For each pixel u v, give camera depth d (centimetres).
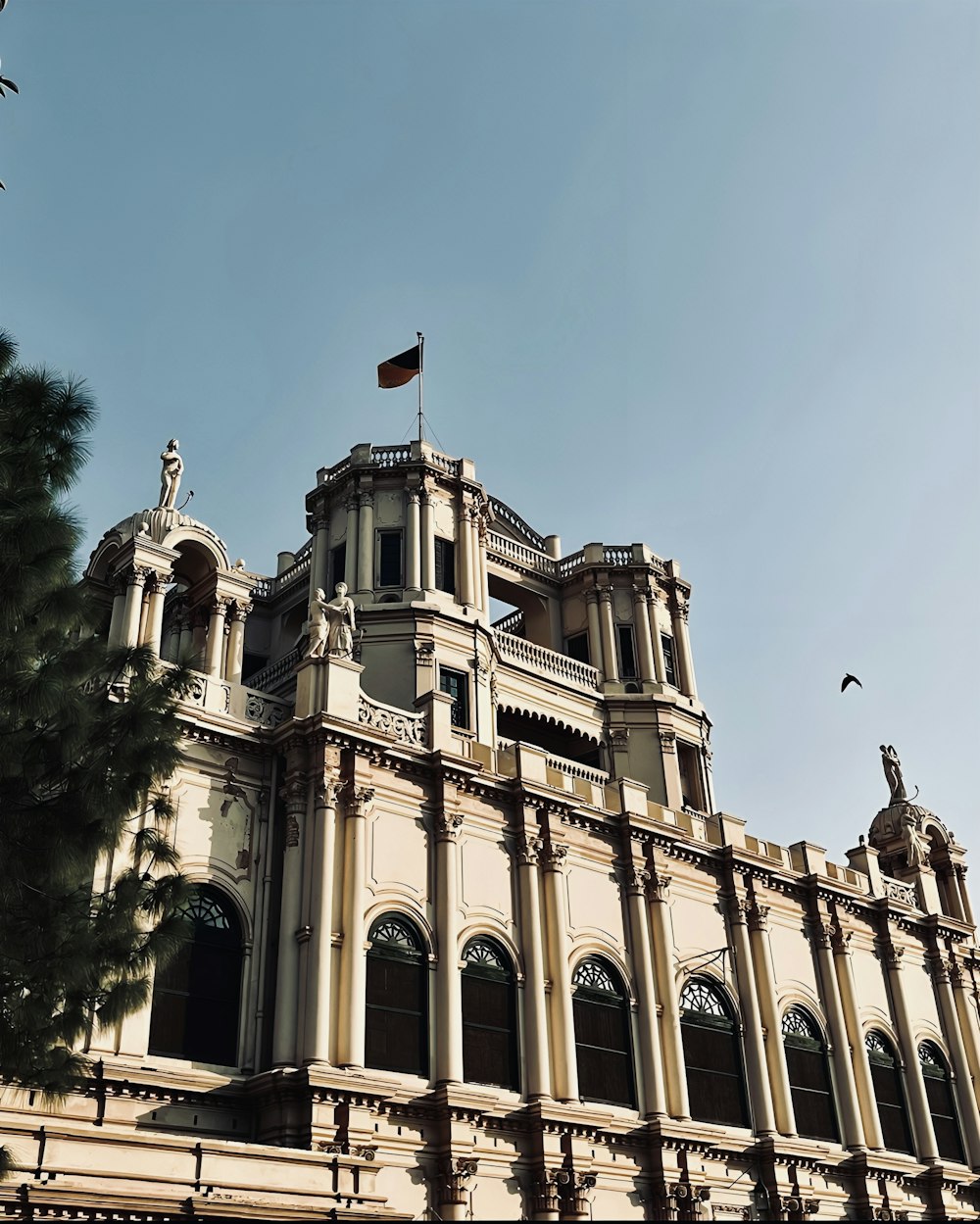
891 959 4941
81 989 1942
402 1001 3375
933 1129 4694
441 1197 3170
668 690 5266
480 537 4975
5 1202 2081
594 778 4528
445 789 3716
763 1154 3991
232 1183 2456
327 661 3647
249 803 3469
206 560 3975
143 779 2023
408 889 3531
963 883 5716
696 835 4503
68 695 1989
